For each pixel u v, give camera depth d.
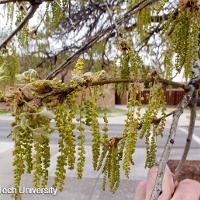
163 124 1.36
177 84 1.19
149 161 1.48
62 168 0.87
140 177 5.82
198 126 15.39
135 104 1.12
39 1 1.66
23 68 3.13
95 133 0.93
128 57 1.22
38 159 0.84
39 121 0.84
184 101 1.14
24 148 0.87
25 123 0.83
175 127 1.03
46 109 0.85
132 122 1.12
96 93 0.94
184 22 1.30
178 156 7.99
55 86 0.87
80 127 0.90
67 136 0.86
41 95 0.86
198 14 1.26
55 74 1.69
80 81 0.89
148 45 3.20
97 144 0.96
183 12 1.28
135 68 1.15
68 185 5.32
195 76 1.21
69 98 0.88
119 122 14.66
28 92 0.86
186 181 1.15
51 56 4.20
